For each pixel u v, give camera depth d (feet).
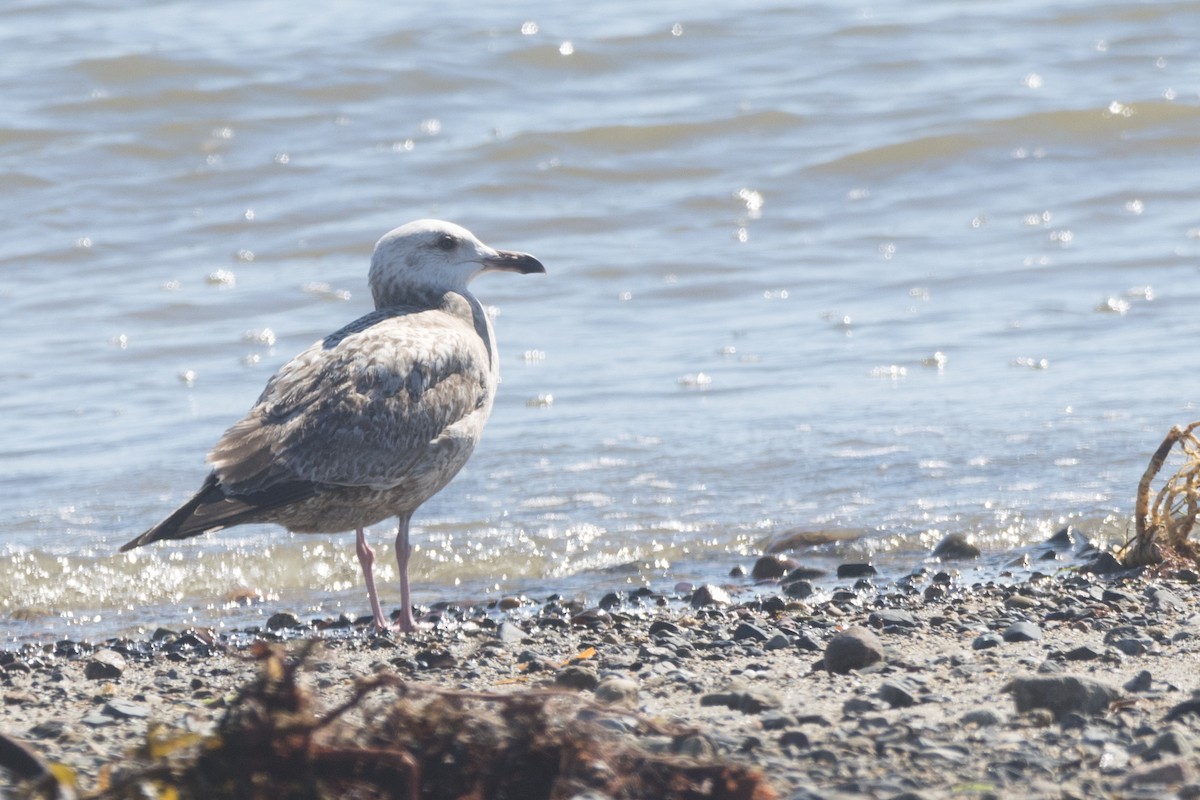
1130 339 55.06
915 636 29.04
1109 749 20.34
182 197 79.00
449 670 28.19
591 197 78.13
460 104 89.86
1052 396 49.37
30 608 36.17
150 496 43.68
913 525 39.78
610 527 40.68
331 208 76.59
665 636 30.22
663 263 68.03
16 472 45.88
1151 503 39.73
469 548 39.63
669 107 87.61
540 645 30.07
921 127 82.99
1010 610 31.19
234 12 108.37
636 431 48.03
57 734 23.40
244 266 70.74
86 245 72.69
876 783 19.51
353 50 95.20
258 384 54.85
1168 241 67.36
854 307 61.31
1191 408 47.19
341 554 39.83
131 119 86.58
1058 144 81.87
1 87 89.10
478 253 37.96
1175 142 81.25
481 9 106.63
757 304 62.69
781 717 22.56
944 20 100.68
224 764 18.03
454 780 18.52
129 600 36.88
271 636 33.40
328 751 18.11
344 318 62.85
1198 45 95.40
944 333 57.21
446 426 34.14
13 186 79.25
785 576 36.60
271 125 86.69
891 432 46.83
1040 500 40.93
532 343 58.49
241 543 40.68
